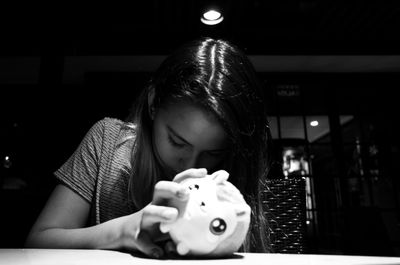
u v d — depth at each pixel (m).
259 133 0.88
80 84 3.71
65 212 0.94
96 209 0.99
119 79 3.51
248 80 0.83
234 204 0.56
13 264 0.48
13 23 2.57
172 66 0.82
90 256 0.56
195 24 2.63
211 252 0.54
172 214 0.53
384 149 3.55
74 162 1.05
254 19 2.66
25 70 3.39
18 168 3.22
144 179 0.91
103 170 1.02
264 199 1.08
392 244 3.11
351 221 3.20
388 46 3.00
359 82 3.67
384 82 3.68
